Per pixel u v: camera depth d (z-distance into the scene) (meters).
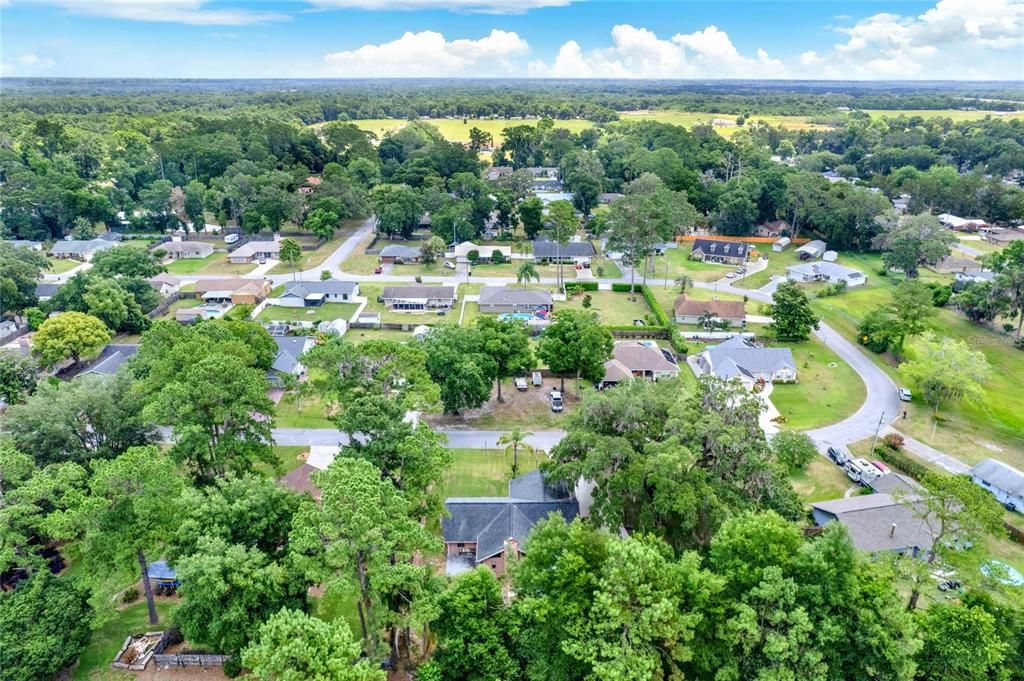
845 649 33.22
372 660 35.22
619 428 52.44
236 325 75.94
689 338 97.75
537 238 153.75
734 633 32.47
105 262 104.88
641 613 31.72
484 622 35.78
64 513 39.72
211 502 40.25
